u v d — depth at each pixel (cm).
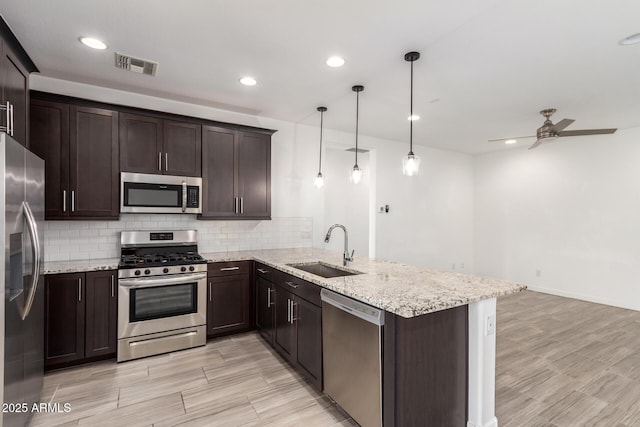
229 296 339
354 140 495
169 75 289
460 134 497
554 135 365
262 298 329
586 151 500
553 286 539
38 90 280
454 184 631
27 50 244
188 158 335
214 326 330
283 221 429
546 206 549
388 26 209
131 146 307
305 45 235
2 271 155
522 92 323
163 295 301
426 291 190
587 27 208
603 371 276
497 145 574
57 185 276
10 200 163
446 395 184
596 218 489
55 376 258
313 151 454
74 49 244
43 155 271
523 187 582
